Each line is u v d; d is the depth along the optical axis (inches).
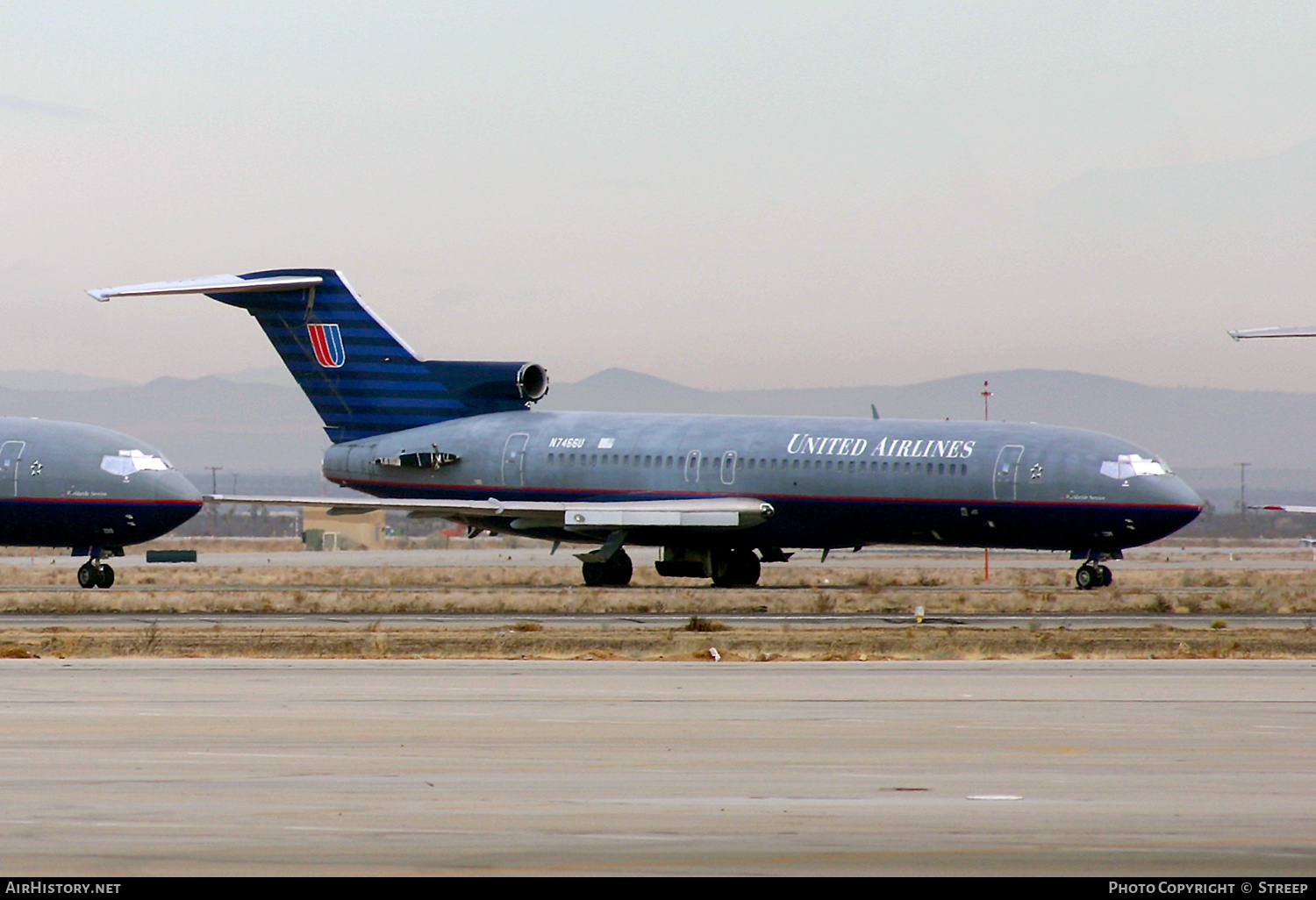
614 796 2910.9
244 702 4089.6
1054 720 3806.6
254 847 2506.2
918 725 3715.6
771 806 2827.3
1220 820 2736.2
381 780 3038.9
